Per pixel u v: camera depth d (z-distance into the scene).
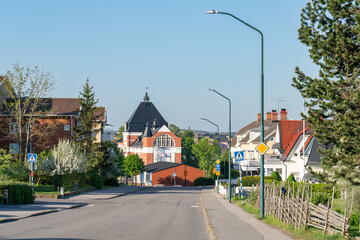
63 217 25.00
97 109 67.88
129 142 181.00
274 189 23.66
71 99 71.81
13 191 32.00
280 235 16.92
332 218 17.05
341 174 21.86
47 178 56.22
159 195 53.97
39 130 61.09
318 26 22.12
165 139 159.00
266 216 23.89
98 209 31.70
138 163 126.19
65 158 49.94
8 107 63.22
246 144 90.31
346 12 20.77
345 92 20.81
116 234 17.77
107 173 72.88
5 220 22.20
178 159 159.12
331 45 21.27
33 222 21.92
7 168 43.62
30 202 34.09
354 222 23.55
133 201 41.75
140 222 23.08
